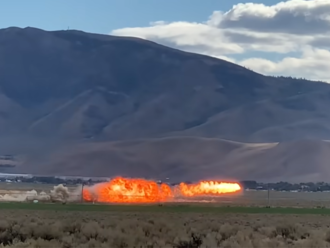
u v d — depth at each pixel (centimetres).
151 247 8444
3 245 8569
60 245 8294
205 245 8525
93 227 10344
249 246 8169
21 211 18162
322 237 9794
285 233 11088
